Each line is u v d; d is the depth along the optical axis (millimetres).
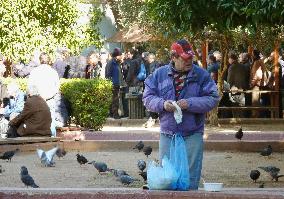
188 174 9477
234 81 27203
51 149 17547
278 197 9352
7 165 16219
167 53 28859
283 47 28922
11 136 19203
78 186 12977
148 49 32781
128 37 32844
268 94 27828
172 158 9492
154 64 27422
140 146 18875
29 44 26250
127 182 12969
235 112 27766
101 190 9930
